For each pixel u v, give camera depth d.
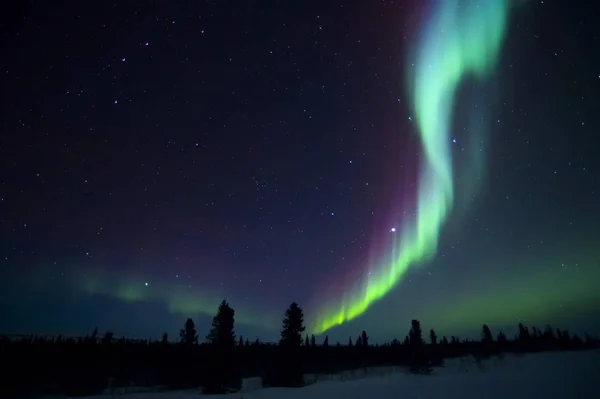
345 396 26.84
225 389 27.95
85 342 34.31
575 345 55.53
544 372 36.12
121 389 25.55
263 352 41.44
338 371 37.12
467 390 28.27
